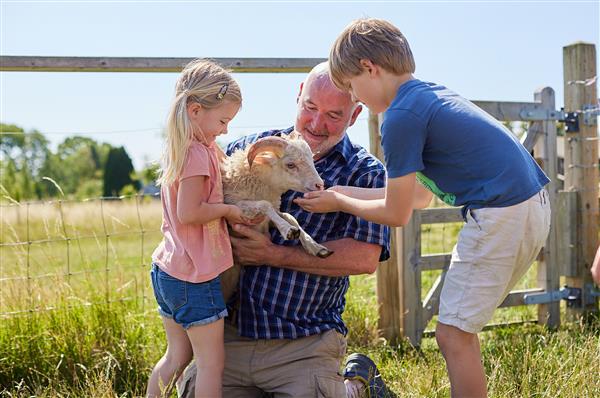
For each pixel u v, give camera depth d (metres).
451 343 3.22
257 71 5.54
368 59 3.10
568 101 6.72
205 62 3.34
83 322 4.87
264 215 3.43
